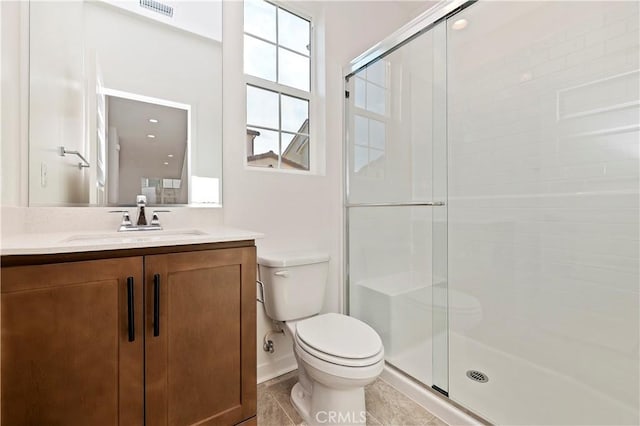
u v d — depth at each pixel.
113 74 1.27
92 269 0.78
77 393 0.76
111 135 1.27
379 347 1.15
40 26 1.10
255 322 1.09
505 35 1.65
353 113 1.92
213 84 1.50
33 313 0.71
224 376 1.02
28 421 0.71
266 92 1.75
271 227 1.64
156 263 0.88
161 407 0.89
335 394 1.14
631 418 1.25
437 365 1.59
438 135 1.88
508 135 1.66
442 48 1.81
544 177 1.54
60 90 1.15
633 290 1.28
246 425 1.07
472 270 1.76
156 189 1.35
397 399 1.43
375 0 2.12
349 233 1.95
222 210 1.49
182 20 1.43
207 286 0.98
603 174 1.36
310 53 1.93
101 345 0.79
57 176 1.14
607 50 1.34
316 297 1.55
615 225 1.33
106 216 1.23
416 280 1.80
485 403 1.30
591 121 1.39
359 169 1.94
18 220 1.00
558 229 1.49
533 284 1.56
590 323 1.38
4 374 0.68
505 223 1.66
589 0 1.39
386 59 1.87
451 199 1.82
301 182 1.76
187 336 0.94
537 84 1.56
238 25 1.58
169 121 1.39
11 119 0.98
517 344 1.59
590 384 1.36
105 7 1.26
